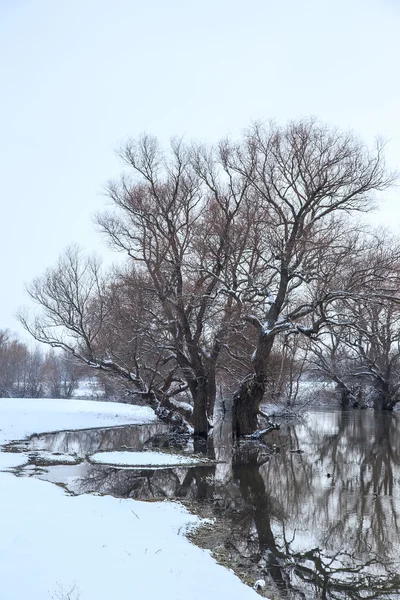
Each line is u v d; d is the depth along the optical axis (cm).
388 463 2345
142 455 2377
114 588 768
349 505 1605
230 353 3083
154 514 1320
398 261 2845
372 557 1185
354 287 2703
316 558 1172
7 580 749
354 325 2742
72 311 3794
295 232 2919
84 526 1082
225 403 5519
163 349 3350
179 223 3238
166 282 3138
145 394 3431
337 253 2778
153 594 771
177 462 2259
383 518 1470
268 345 2930
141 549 982
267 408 4700
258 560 1145
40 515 1134
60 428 3350
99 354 3878
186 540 1156
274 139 3028
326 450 2714
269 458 2447
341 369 5991
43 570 798
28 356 8644
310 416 4803
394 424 4075
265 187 3084
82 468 2056
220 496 1698
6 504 1220
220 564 1034
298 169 2956
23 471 1948
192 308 3177
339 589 1019
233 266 3050
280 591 992
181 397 4341
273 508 1559
